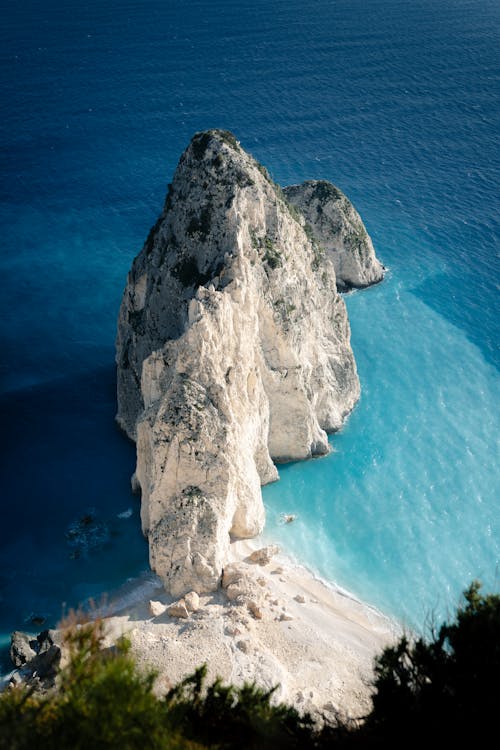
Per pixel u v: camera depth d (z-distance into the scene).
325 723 33.25
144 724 25.75
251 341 55.22
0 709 27.11
